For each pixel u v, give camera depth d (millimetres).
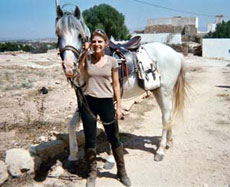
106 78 3258
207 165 4066
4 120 5855
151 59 4215
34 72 14797
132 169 3988
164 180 3689
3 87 9672
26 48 42812
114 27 41062
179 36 41469
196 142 4914
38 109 6684
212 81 11867
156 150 4609
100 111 3307
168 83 4332
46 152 4184
